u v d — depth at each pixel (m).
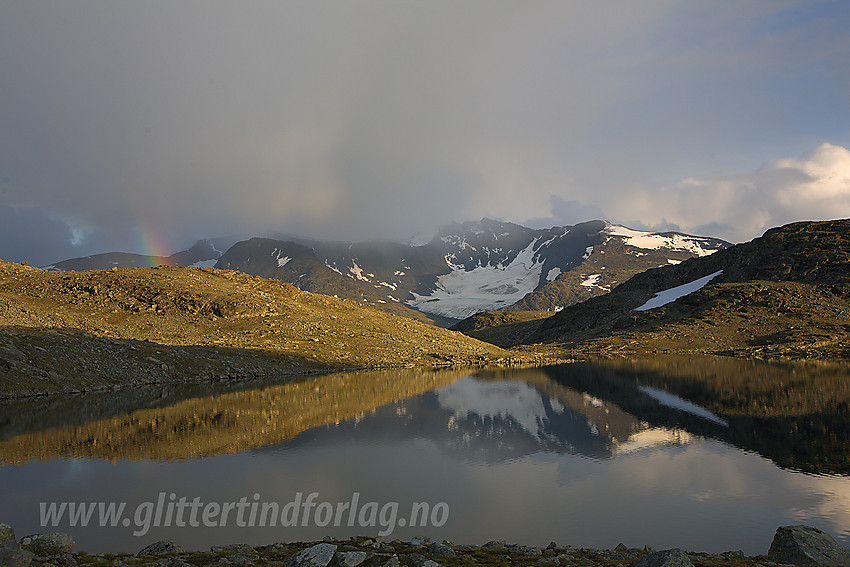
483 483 39.69
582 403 80.56
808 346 162.62
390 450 49.94
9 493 35.84
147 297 152.75
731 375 114.44
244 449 49.34
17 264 171.38
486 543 26.64
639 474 42.22
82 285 153.50
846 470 42.88
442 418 67.44
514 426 62.62
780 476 41.34
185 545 27.48
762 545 27.92
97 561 19.30
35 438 52.06
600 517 32.47
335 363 135.12
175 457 45.78
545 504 35.00
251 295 171.88
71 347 96.44
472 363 160.00
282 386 96.69
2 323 104.25
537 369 140.38
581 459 47.25
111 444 50.00
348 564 17.78
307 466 43.84
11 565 15.94
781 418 65.31
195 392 86.38
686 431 59.16
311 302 191.62
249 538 28.80
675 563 17.45
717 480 40.41
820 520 31.91
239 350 128.25
